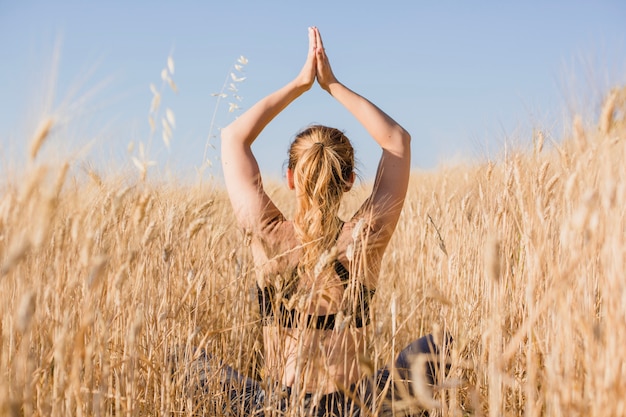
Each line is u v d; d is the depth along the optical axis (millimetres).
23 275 1700
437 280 3660
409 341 3461
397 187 2373
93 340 1840
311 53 2553
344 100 2539
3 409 1455
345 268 2225
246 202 2342
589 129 1776
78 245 1812
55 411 1724
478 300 2795
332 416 2115
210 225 2756
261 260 2336
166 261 2256
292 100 2562
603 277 1661
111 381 2205
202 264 2672
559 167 2303
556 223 2180
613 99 1636
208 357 2666
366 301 2260
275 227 2342
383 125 2447
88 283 1594
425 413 2266
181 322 2570
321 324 2217
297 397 2102
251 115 2469
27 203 1420
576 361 1776
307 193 2217
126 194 1796
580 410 1584
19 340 1777
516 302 2545
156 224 2172
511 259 2711
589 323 1617
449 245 3855
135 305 2152
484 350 2283
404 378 2285
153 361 2332
